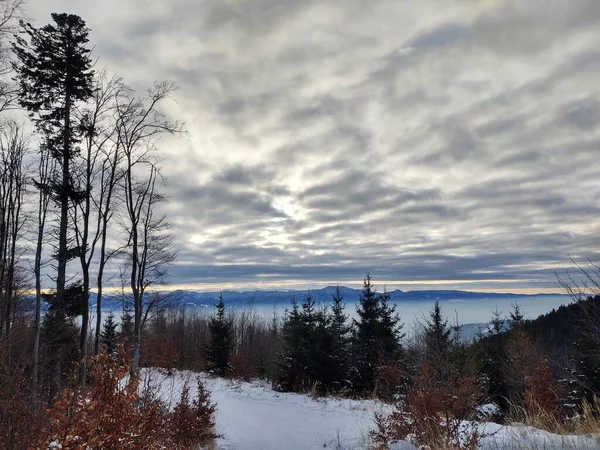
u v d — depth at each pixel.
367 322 26.73
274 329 53.19
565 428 6.47
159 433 9.18
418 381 8.12
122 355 6.04
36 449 4.70
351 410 17.05
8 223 15.20
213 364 36.44
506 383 19.25
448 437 6.73
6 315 13.09
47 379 11.09
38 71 16.42
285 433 13.77
